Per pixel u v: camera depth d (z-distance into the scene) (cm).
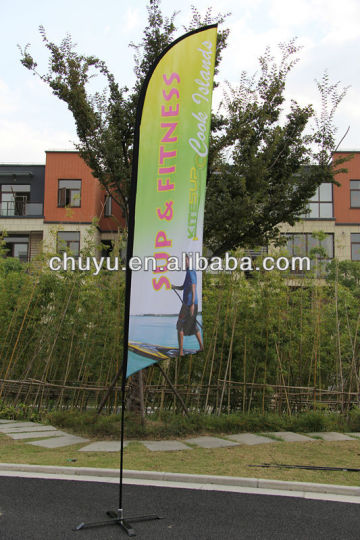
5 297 1165
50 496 488
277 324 988
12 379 1128
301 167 983
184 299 746
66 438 776
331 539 382
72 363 1099
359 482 533
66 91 921
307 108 951
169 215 743
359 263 1823
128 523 411
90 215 2323
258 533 393
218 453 672
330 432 871
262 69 964
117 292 1071
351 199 2292
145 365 715
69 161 2367
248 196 891
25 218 2339
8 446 712
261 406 977
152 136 739
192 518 427
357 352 1042
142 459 629
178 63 767
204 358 1010
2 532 388
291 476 554
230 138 926
